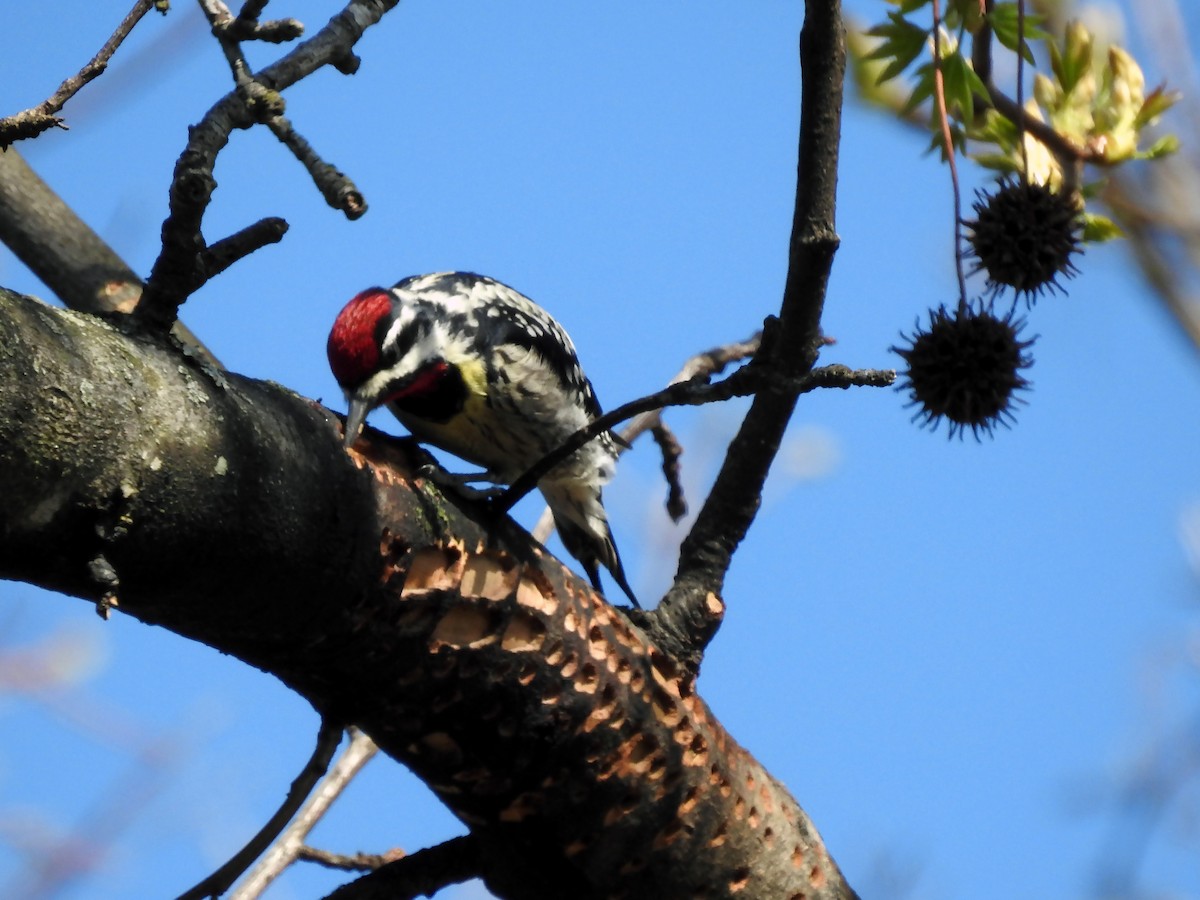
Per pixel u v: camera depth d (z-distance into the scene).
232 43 5.29
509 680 5.87
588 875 6.41
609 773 6.17
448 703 5.84
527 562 5.89
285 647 5.48
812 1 5.57
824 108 5.66
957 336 6.41
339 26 5.36
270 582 5.17
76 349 4.59
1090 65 7.99
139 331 4.91
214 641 5.44
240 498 4.92
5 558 4.62
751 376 5.77
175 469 4.72
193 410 4.81
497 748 6.00
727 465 6.48
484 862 6.63
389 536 5.47
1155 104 7.96
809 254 5.77
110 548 4.66
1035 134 7.84
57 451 4.47
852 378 5.68
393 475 5.57
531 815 6.23
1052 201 7.00
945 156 7.54
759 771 6.74
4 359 4.37
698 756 6.37
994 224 6.98
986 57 7.95
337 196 5.21
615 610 6.26
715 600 6.49
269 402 5.21
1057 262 6.99
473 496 5.86
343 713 5.84
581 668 6.02
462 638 5.76
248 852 5.84
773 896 6.58
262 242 5.02
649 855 6.38
